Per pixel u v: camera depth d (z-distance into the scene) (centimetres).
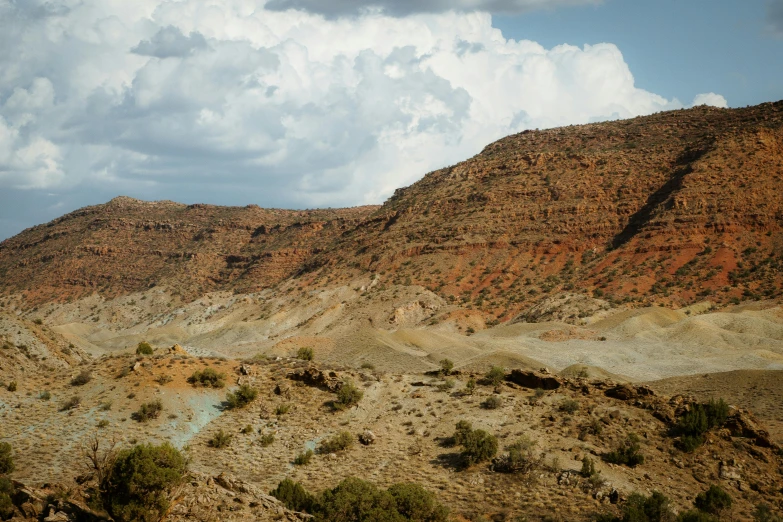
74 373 8031
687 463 6097
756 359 13188
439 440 6712
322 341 15700
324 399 7669
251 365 8412
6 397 7400
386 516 4609
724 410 6588
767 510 5328
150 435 6819
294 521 4388
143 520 4072
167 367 7981
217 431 7069
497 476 5922
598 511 5178
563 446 6334
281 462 6506
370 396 7719
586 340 16212
